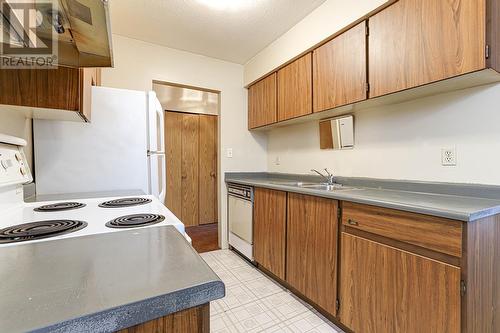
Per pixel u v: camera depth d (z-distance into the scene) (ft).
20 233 2.35
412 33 4.54
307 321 5.49
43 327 1.03
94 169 5.85
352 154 6.98
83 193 5.43
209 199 14.25
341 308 5.08
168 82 8.83
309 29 6.86
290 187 6.47
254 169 10.73
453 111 4.88
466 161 4.72
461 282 3.32
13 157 3.70
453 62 4.01
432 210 3.55
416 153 5.48
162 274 1.49
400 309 4.01
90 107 5.43
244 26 7.50
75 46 3.17
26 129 5.08
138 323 1.22
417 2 4.46
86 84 4.55
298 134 9.05
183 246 2.01
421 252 3.78
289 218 6.63
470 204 3.85
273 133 10.50
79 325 1.09
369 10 5.19
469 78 4.14
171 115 13.17
